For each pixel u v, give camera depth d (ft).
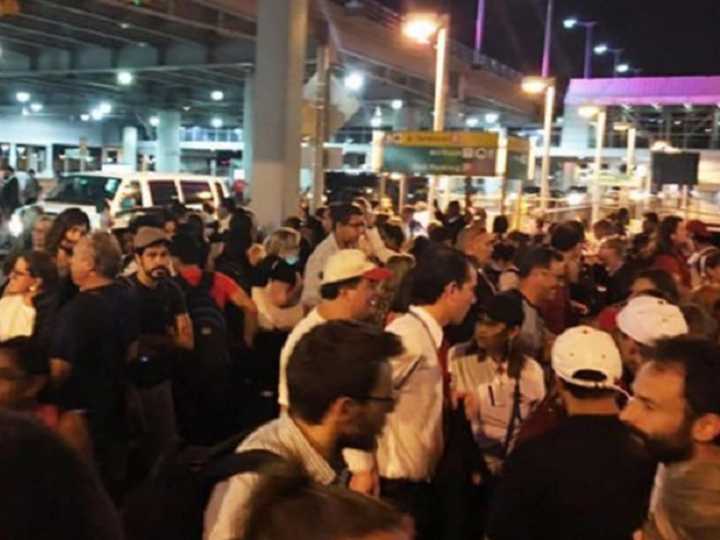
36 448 2.83
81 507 2.79
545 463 9.21
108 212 55.31
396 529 3.74
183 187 65.98
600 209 92.27
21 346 11.13
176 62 99.76
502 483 9.61
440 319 12.82
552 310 19.39
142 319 16.76
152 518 7.63
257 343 19.38
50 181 115.24
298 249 29.09
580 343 9.71
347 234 24.76
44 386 11.74
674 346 7.84
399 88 130.31
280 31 52.47
